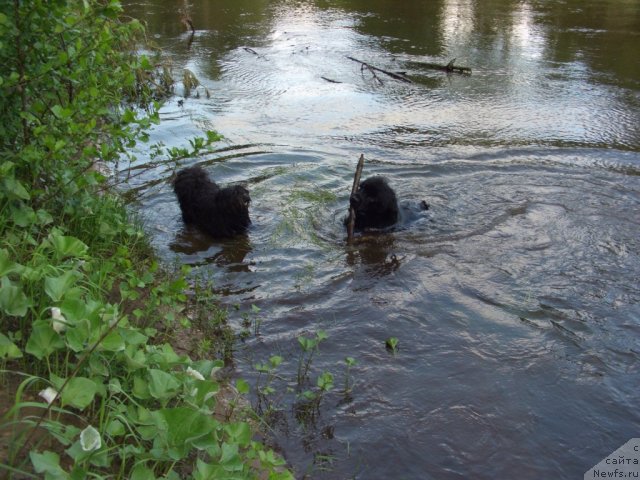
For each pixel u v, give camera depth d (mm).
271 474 3133
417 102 12047
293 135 10320
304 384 4586
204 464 2861
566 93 12547
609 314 5562
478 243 6879
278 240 6984
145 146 9445
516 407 4398
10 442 2848
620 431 4215
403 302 5723
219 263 6438
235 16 18891
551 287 5992
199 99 11930
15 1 4492
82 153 5043
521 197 8031
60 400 3203
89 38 5055
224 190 6973
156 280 5668
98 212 5500
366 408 4352
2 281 3363
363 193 7191
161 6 19594
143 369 3477
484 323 5398
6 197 4582
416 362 4867
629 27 17844
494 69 14141
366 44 16094
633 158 9438
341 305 5676
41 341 3137
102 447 2916
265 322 5367
